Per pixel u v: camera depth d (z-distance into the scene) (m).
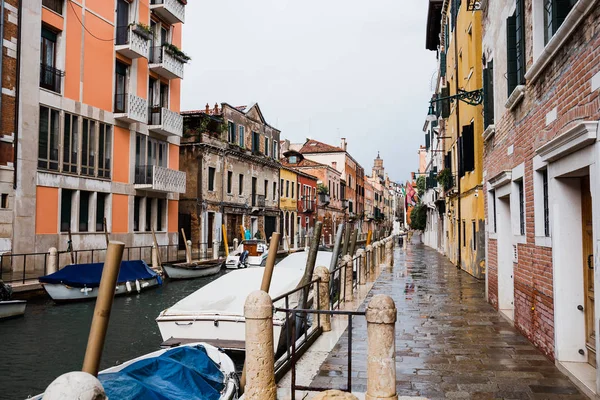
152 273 19.23
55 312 14.39
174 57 26.98
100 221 22.22
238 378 7.00
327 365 6.61
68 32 20.19
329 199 57.25
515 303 8.54
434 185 33.72
